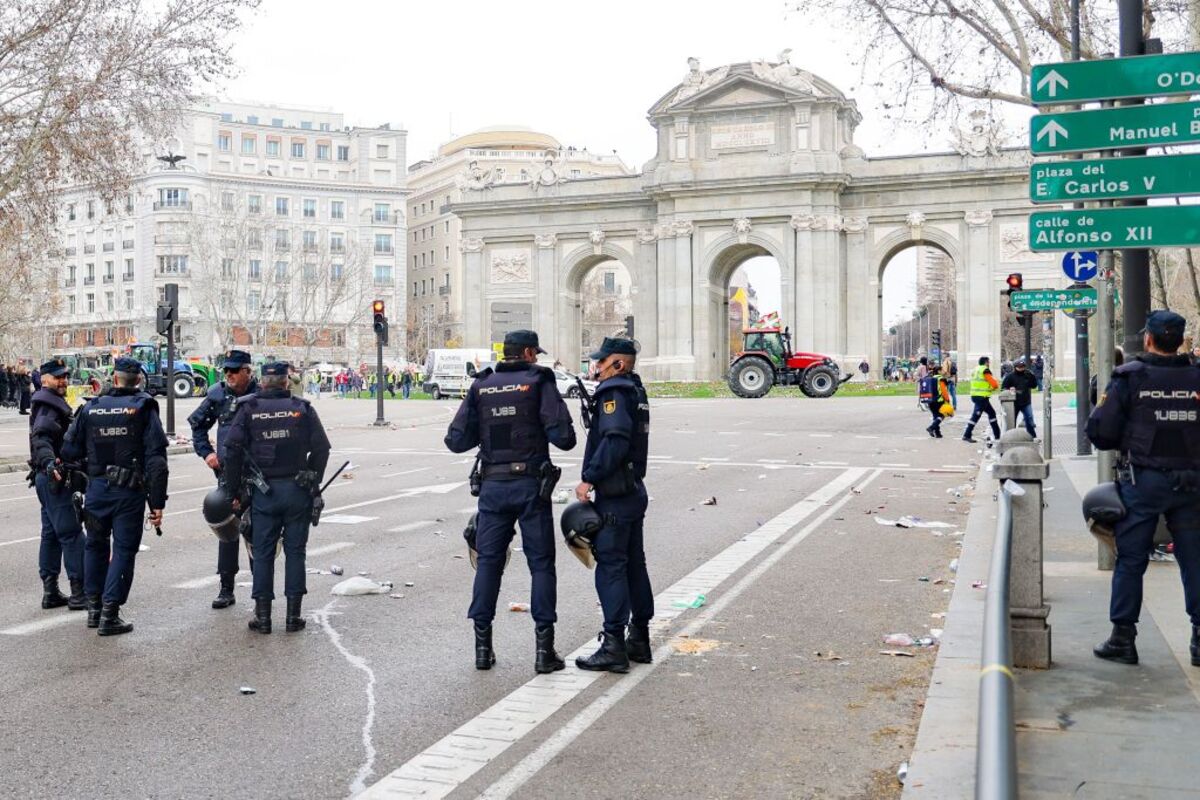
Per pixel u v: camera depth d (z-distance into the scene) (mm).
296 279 101375
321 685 6742
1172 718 5664
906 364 96875
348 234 108625
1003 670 3531
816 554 11234
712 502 15055
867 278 64375
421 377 79000
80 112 28344
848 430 29453
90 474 8109
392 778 5234
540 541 7074
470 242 73250
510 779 5230
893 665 7156
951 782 4867
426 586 9734
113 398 8172
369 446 26438
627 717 6141
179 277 98250
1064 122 8688
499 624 8352
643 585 7254
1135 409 6621
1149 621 7723
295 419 8133
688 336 66312
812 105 64062
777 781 5203
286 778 5242
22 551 11766
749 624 8297
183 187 98688
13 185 28141
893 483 17656
